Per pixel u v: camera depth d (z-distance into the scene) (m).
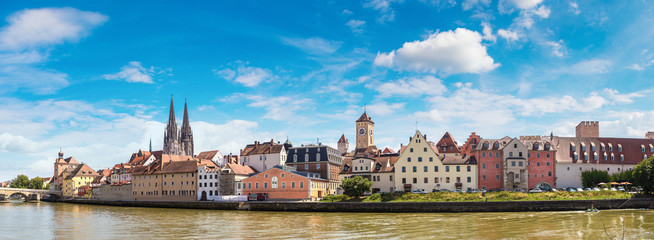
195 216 131.50
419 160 163.75
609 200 128.25
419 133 165.38
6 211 162.12
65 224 113.31
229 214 137.00
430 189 161.38
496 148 160.62
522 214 120.44
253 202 150.50
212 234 93.38
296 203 143.62
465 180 159.75
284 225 105.94
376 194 151.75
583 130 185.00
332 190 194.00
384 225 103.00
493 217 114.81
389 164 174.25
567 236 85.44
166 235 92.69
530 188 160.00
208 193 185.25
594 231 90.06
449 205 130.25
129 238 89.69
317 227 101.69
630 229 91.38
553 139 171.00
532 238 84.00
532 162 161.25
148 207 178.88
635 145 171.75
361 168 174.12
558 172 163.62
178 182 193.62
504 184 157.62
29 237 92.25
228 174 184.75
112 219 125.06
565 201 126.75
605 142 171.25
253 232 95.31
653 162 139.75
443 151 194.25
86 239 89.06
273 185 173.25
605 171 164.62
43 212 155.38
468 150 195.00
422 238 85.31
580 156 166.88
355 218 118.44
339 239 85.50
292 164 199.12
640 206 129.38
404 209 133.12
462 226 99.50
